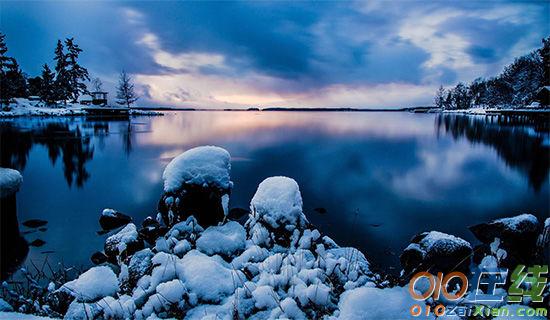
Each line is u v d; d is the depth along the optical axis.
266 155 23.48
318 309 2.70
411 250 5.86
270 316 2.64
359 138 36.75
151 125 54.28
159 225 5.75
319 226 9.05
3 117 53.91
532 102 58.44
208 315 2.57
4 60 55.41
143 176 16.64
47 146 27.38
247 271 3.40
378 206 11.23
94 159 21.80
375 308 2.53
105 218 9.05
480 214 10.65
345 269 3.51
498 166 20.02
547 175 17.28
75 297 2.91
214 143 30.52
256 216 4.51
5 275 6.04
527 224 6.98
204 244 4.14
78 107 71.19
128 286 3.55
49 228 8.76
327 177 16.25
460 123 61.66
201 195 4.84
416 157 23.22
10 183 8.28
